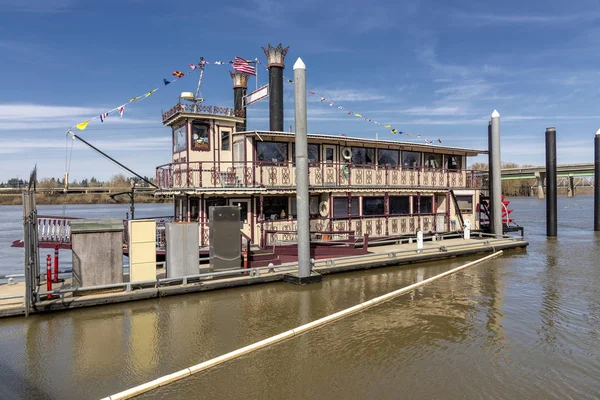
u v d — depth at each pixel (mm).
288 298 11773
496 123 23422
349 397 6289
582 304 11328
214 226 13172
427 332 9102
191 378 6863
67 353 7852
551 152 26953
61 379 6816
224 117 17547
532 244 23844
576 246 22953
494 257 19281
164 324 9500
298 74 13016
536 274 15344
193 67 16422
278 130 19844
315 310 10609
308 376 6965
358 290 12719
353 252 17188
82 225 11086
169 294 11633
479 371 7211
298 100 13086
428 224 23062
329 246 17109
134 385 6609
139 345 8242
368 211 20875
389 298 11922
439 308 10922
